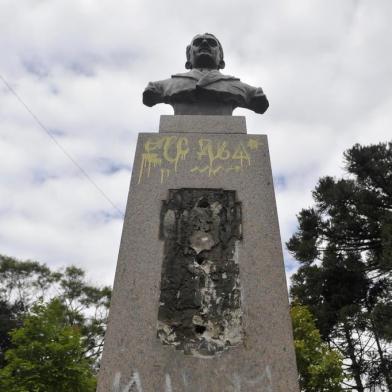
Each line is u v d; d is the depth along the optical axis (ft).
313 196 53.36
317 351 38.06
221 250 11.12
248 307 10.24
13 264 74.38
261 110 15.97
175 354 9.54
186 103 15.51
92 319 68.90
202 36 17.49
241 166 12.76
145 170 12.64
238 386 9.16
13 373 33.91
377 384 48.14
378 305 43.75
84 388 34.17
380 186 52.60
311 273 50.98
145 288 10.50
